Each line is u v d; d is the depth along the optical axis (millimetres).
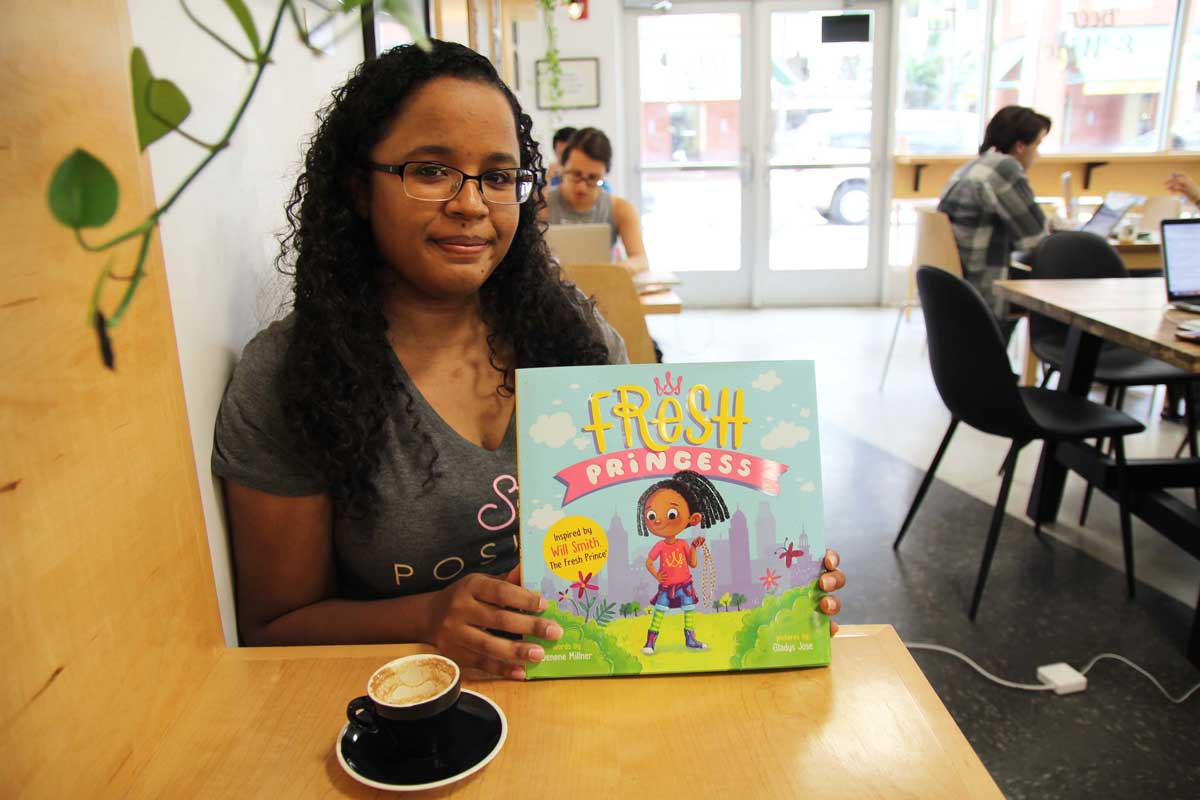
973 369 2365
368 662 860
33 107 582
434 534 1059
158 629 749
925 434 3779
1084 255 3320
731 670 833
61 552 612
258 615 1072
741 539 841
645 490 843
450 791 682
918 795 674
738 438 857
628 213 3764
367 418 999
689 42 6051
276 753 729
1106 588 2500
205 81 980
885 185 6250
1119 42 5906
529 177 1036
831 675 829
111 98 679
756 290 6527
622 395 859
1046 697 2025
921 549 2752
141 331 733
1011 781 1769
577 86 5836
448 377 1105
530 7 4234
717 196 6379
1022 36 5922
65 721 611
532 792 681
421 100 938
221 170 1030
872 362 4953
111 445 679
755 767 706
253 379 999
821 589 839
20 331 571
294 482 1005
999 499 2363
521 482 840
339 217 1014
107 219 310
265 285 1176
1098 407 2572
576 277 2502
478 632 833
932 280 2391
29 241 579
